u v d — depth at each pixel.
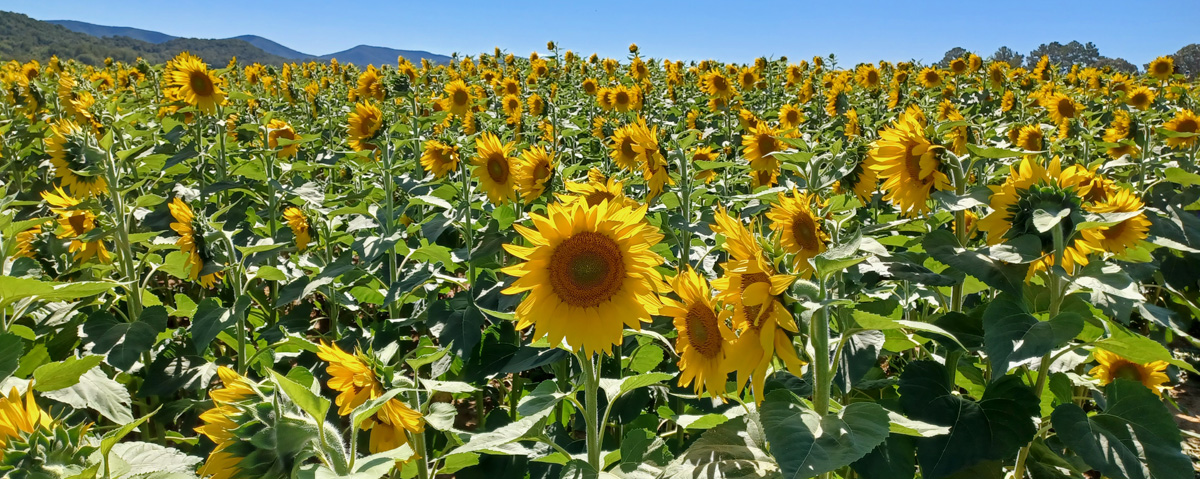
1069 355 3.00
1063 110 9.38
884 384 2.93
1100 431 2.46
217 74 6.70
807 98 14.04
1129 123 7.34
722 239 4.16
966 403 2.63
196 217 4.10
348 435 3.74
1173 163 5.97
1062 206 2.48
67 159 4.69
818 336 2.21
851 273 3.51
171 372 3.95
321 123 12.32
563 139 10.35
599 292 2.48
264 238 5.34
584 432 4.16
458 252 4.52
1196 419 4.73
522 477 3.33
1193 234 4.99
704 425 2.63
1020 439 2.48
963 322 2.87
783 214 3.25
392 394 1.88
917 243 3.39
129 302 4.03
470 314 3.91
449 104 9.84
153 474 1.78
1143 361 2.46
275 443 1.79
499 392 4.85
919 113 3.70
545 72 15.91
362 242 4.91
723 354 2.27
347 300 5.14
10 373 2.29
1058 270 2.46
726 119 10.96
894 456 2.52
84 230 4.81
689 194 4.90
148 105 10.98
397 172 6.78
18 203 3.81
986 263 2.65
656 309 2.53
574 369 3.93
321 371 4.35
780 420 1.99
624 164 6.32
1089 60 56.00
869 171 4.47
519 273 2.49
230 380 2.08
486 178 4.89
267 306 5.36
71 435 1.63
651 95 13.73
